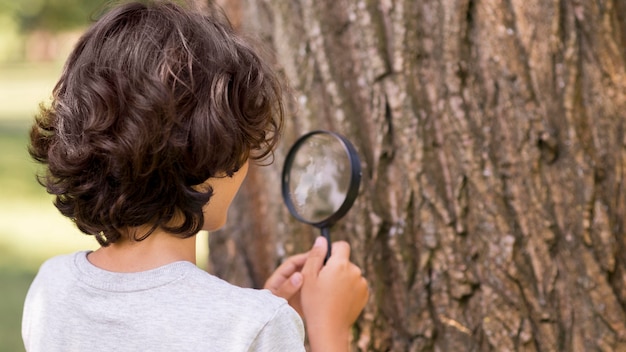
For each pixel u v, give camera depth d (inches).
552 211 75.4
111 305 53.6
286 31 82.8
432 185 77.4
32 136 60.4
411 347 77.9
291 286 66.4
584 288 74.8
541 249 75.3
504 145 75.8
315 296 65.3
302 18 82.3
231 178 57.5
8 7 959.0
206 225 58.3
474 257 76.5
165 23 55.1
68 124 55.0
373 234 78.7
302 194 69.9
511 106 75.6
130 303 53.2
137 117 51.9
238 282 86.7
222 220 58.9
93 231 55.4
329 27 81.3
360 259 78.8
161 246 54.9
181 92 53.0
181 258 55.6
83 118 54.0
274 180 83.1
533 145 75.2
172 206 53.2
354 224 79.0
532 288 75.4
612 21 75.3
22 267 240.1
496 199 76.0
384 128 78.4
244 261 86.3
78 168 53.6
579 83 75.5
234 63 55.8
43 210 324.8
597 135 75.1
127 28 55.1
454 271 76.7
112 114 52.6
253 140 56.9
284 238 82.9
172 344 51.6
